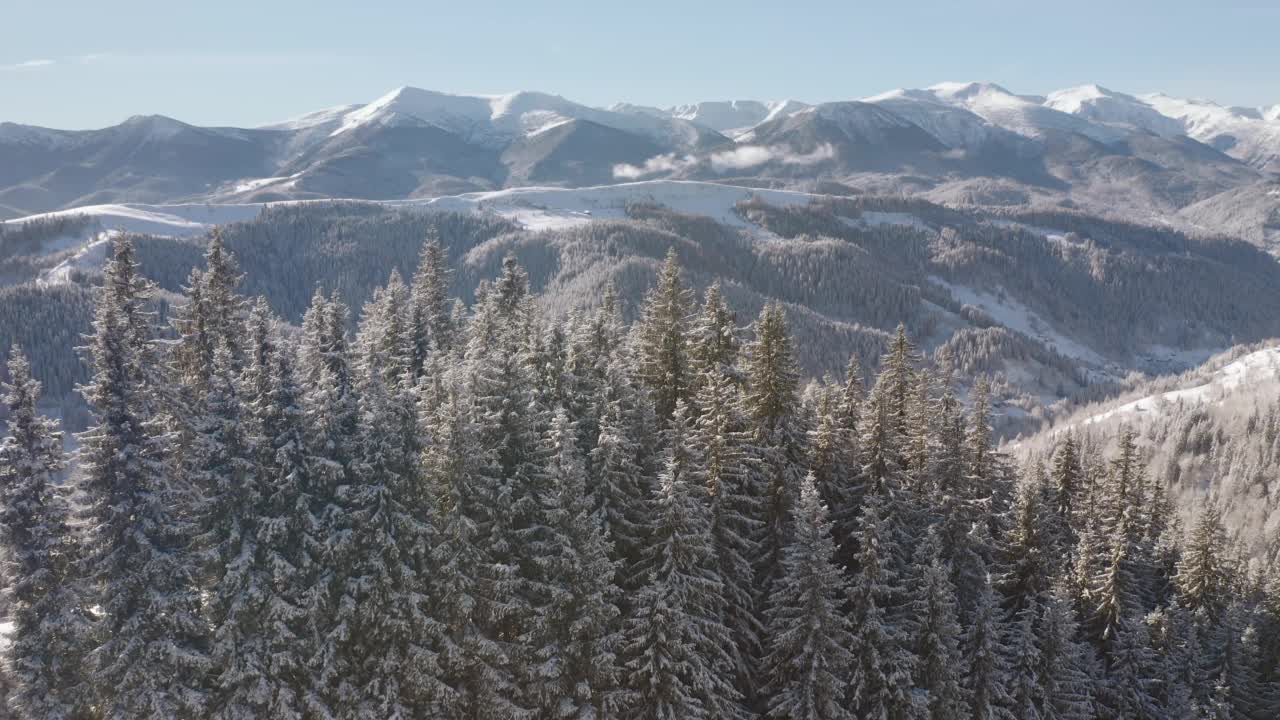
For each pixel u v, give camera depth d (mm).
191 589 30688
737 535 40094
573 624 33500
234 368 40500
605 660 34062
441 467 33094
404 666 31891
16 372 28828
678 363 46969
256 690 29750
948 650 40344
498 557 35219
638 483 40344
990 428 54125
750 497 41594
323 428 31984
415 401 33125
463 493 33344
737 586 41156
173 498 30875
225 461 31156
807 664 37875
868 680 39312
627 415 40719
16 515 28781
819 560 37312
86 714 30844
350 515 31641
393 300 59812
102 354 29516
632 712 35531
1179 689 51156
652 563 37062
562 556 33625
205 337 42438
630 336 57594
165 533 30172
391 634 31594
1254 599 68875
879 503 43938
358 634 32438
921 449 53125
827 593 37969
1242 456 174375
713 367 45938
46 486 29156
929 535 42625
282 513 31406
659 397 47062
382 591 31484
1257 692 59594
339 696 30969
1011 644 47188
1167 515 68312
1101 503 62875
